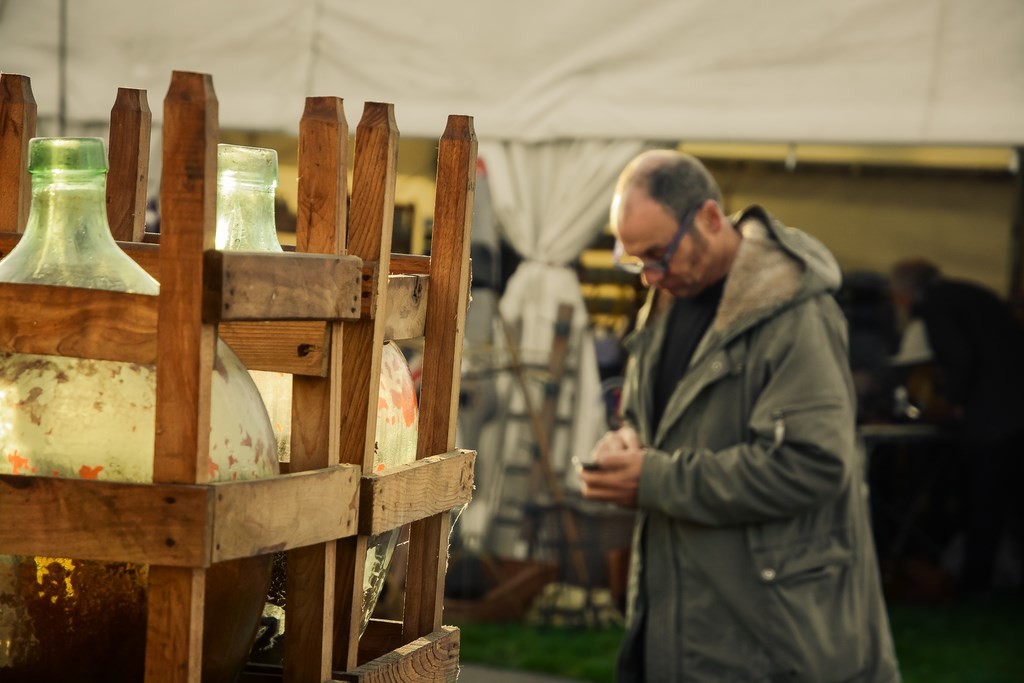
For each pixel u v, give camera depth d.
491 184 6.97
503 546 7.06
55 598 0.84
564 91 6.82
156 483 0.80
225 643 0.92
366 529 0.98
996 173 9.91
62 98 7.41
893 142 6.24
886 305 8.89
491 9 6.91
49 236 0.90
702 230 3.20
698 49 6.59
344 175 0.96
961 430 7.94
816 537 3.04
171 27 7.27
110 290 0.84
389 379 1.12
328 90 7.11
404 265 1.19
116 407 0.84
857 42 6.33
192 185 0.79
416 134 6.98
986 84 6.16
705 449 3.08
